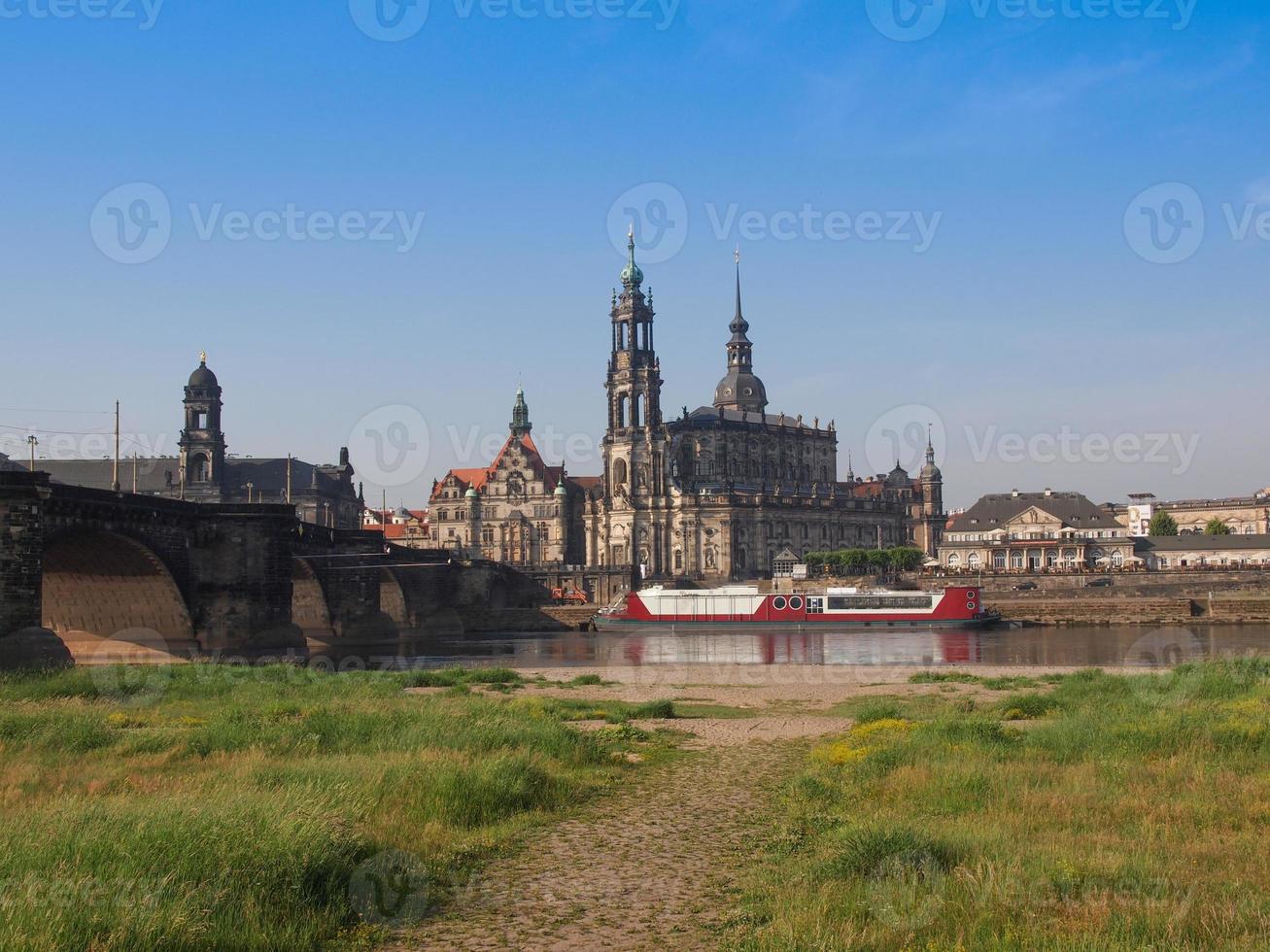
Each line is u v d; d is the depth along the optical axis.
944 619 157.50
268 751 41.59
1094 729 42.12
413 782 33.44
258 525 105.25
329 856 24.42
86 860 23.16
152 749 42.25
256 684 73.31
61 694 63.94
